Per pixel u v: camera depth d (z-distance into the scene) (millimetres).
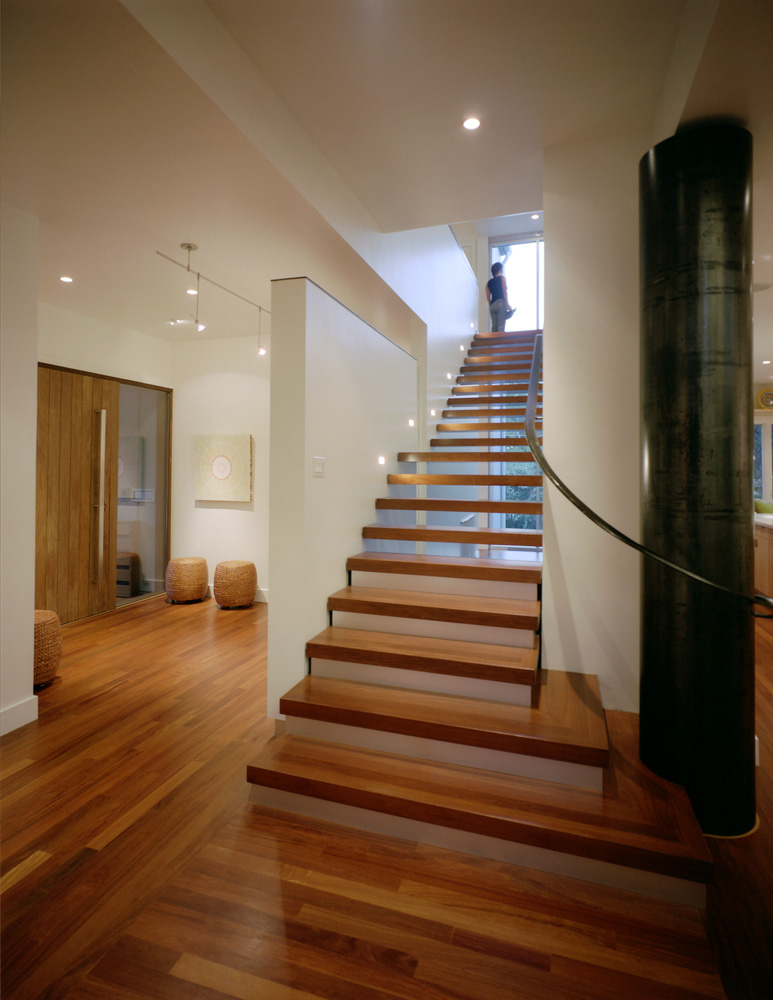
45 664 3660
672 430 2250
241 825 2281
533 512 3506
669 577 2268
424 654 2770
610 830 1976
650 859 1873
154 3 1960
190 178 2891
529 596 3205
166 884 1943
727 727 2193
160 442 6484
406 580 3404
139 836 2197
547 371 3162
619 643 3037
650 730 2379
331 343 3262
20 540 3182
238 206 3182
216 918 1796
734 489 2178
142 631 5035
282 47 2494
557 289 3170
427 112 2943
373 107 2902
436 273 6059
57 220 3328
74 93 2236
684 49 2268
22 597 3188
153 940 1706
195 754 2836
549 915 1822
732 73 2072
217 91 2332
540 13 2301
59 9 1833
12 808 2375
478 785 2262
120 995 1523
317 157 3248
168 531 6664
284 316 2951
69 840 2170
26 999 1509
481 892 1923
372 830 2252
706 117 2318
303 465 2924
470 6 2270
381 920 1795
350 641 2979
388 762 2443
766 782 2582
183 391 6566
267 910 1831
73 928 1748
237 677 3885
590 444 3096
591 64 2592
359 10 2287
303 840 2188
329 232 3518
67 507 5250
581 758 2223
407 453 4672
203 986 1555
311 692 2752
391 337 6180
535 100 2840
